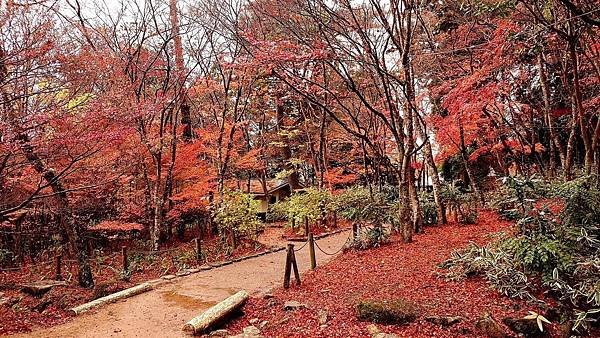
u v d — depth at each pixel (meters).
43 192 10.31
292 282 9.05
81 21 12.26
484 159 21.02
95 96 8.80
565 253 6.84
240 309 7.36
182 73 15.28
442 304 6.66
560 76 12.87
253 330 6.50
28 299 8.91
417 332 5.88
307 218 16.83
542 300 6.54
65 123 7.99
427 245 10.79
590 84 12.16
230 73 15.20
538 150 14.73
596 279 6.36
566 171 10.82
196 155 16.00
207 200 16.12
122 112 9.32
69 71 7.92
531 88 14.25
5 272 12.48
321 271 9.84
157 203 14.77
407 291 7.44
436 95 12.49
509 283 6.81
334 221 18.20
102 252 15.15
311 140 21.19
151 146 13.85
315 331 6.19
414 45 13.84
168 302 8.42
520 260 7.07
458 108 10.55
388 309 6.21
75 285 10.08
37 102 7.77
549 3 7.79
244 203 14.72
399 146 11.67
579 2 7.79
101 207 13.96
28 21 7.26
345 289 8.05
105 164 10.05
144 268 12.45
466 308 6.45
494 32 10.36
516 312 6.22
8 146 7.16
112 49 13.68
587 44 9.44
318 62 12.12
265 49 10.83
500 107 13.88
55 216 12.76
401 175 11.65
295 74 12.45
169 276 10.61
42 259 14.02
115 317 7.58
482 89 10.21
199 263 12.44
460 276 7.65
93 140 8.41
